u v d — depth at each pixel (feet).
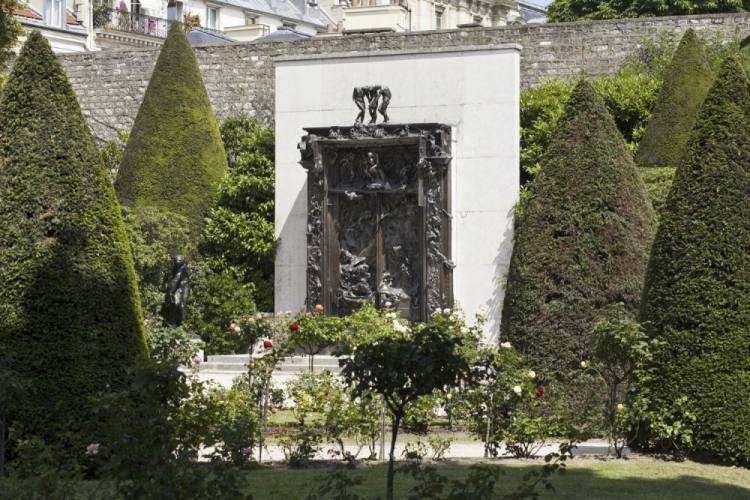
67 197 45.47
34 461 33.78
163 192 96.43
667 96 90.43
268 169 96.12
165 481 28.94
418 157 84.12
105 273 45.32
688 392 47.75
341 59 88.89
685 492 40.24
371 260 85.71
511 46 84.84
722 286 48.21
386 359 34.42
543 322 57.57
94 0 189.78
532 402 50.08
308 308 86.17
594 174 59.67
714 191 49.37
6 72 113.60
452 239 84.84
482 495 29.58
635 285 58.44
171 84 98.84
